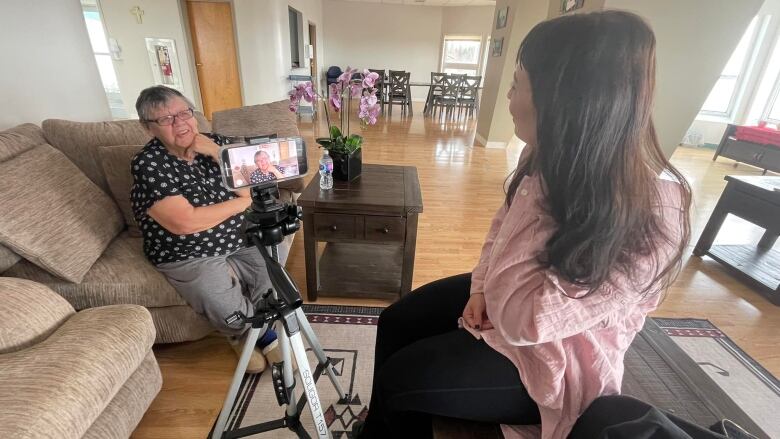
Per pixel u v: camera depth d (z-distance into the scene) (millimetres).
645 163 535
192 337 1392
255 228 774
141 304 1293
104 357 866
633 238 544
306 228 1614
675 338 1667
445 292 998
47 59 1727
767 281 2014
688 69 1978
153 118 1161
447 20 9406
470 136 5836
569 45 504
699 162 4734
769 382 1460
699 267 2254
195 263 1288
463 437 721
